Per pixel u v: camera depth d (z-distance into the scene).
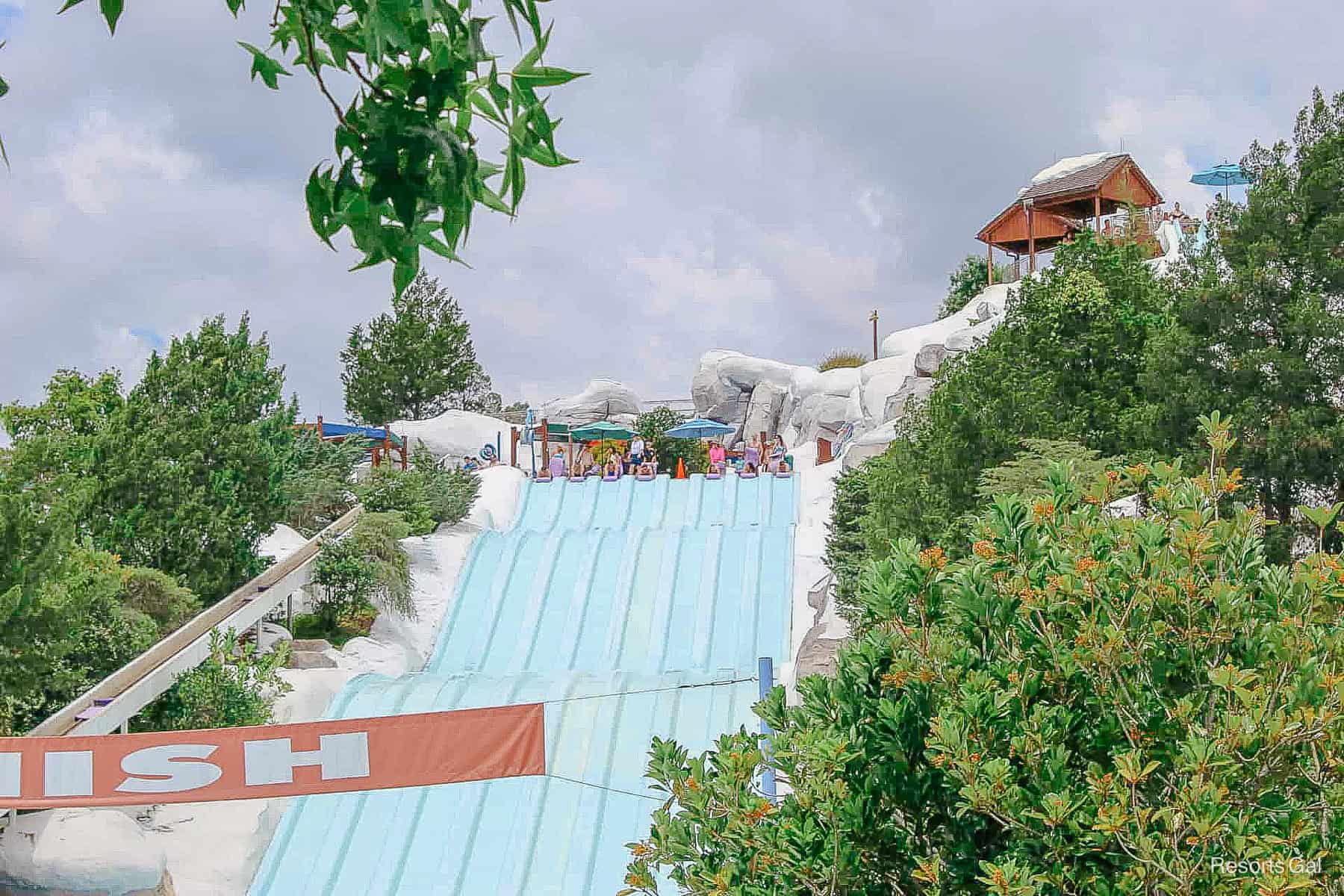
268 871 18.81
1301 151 18.77
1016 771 6.52
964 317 46.53
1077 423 21.95
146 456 24.88
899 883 6.96
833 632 25.05
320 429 41.81
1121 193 46.44
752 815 7.00
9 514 15.70
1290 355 17.62
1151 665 6.52
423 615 29.38
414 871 18.86
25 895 15.47
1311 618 6.80
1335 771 6.18
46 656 16.02
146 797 12.16
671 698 23.11
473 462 44.81
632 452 42.16
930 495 22.92
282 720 22.14
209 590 24.97
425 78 2.36
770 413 55.56
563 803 20.16
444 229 2.50
